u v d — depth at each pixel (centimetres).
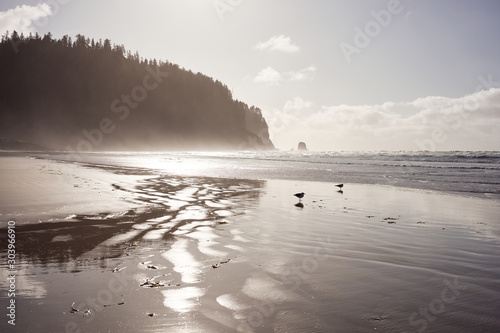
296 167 4178
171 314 404
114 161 5038
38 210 1041
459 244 767
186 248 698
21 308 413
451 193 1783
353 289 494
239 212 1152
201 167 3941
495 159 6122
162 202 1308
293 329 374
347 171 3488
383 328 379
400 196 1653
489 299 462
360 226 954
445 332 371
